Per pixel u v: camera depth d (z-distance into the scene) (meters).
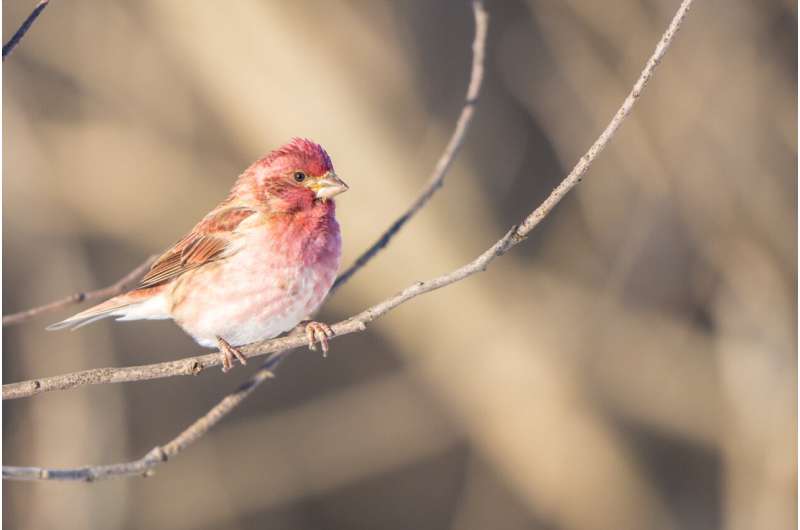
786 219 13.70
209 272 7.55
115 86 14.71
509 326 14.31
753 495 13.49
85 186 14.45
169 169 14.67
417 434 15.41
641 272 14.50
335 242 7.57
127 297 7.86
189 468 15.05
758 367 13.67
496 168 15.23
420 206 7.62
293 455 15.38
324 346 7.30
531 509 15.02
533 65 14.52
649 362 14.45
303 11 14.68
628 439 14.57
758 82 13.77
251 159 14.54
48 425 13.97
